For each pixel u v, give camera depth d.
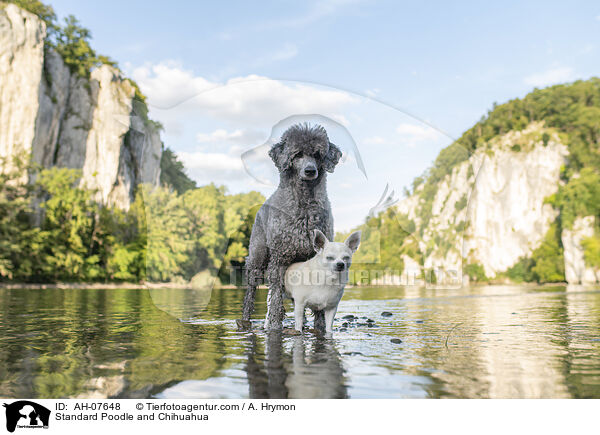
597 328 4.97
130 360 3.11
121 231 35.34
